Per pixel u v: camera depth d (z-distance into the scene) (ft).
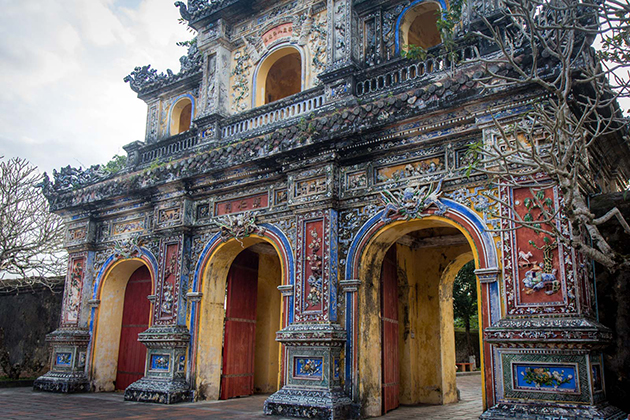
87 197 51.31
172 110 57.62
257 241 40.78
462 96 30.66
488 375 27.14
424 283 43.57
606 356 26.78
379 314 35.50
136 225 48.49
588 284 26.68
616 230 28.02
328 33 41.96
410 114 32.48
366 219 34.40
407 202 32.48
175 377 39.96
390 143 33.99
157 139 57.52
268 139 38.70
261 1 48.06
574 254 25.93
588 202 29.27
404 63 37.91
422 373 41.83
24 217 58.34
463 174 30.78
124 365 48.55
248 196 41.06
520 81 20.90
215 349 41.86
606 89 24.89
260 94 47.67
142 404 38.63
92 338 48.32
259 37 48.67
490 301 28.17
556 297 26.05
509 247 27.96
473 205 30.12
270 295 50.80
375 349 34.58
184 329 41.34
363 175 35.19
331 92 40.29
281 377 34.86
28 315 59.31
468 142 31.27
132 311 49.65
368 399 33.12
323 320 33.50
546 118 21.09
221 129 47.75
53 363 49.21
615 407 25.64
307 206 36.17
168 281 43.09
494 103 29.66
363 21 43.29
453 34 36.99
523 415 24.82
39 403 39.09
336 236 35.27
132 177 47.19
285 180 39.09
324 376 32.30
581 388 24.30
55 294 57.67
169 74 56.95
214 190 42.83
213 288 42.42
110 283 49.78
